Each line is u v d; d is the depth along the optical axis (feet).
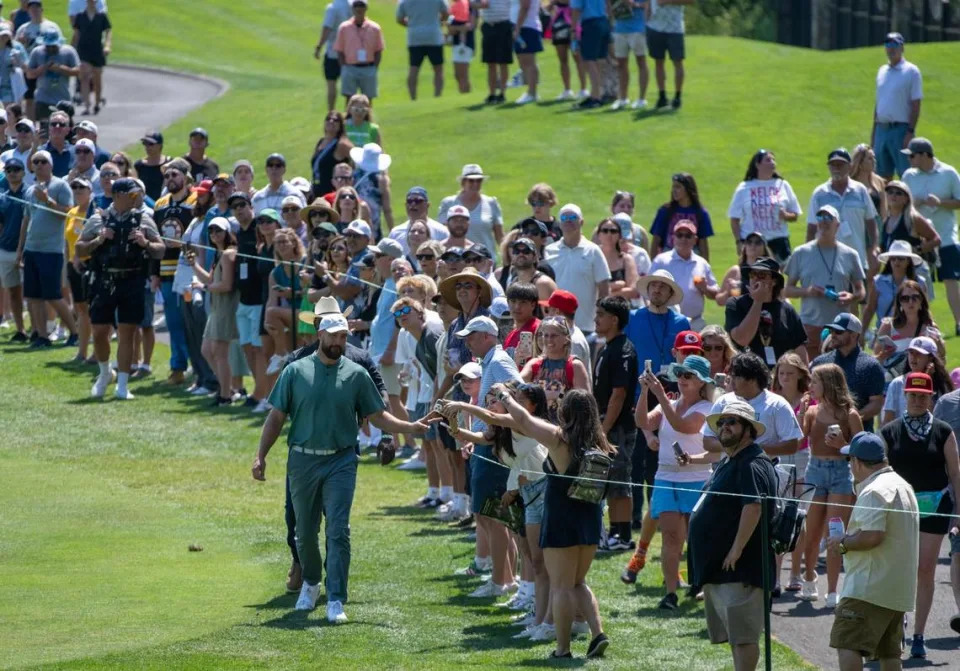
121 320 147.64
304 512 85.35
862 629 74.23
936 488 85.30
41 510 111.04
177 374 154.92
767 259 107.45
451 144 217.15
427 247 123.54
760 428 74.38
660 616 86.99
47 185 162.91
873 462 74.95
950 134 218.59
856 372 102.53
